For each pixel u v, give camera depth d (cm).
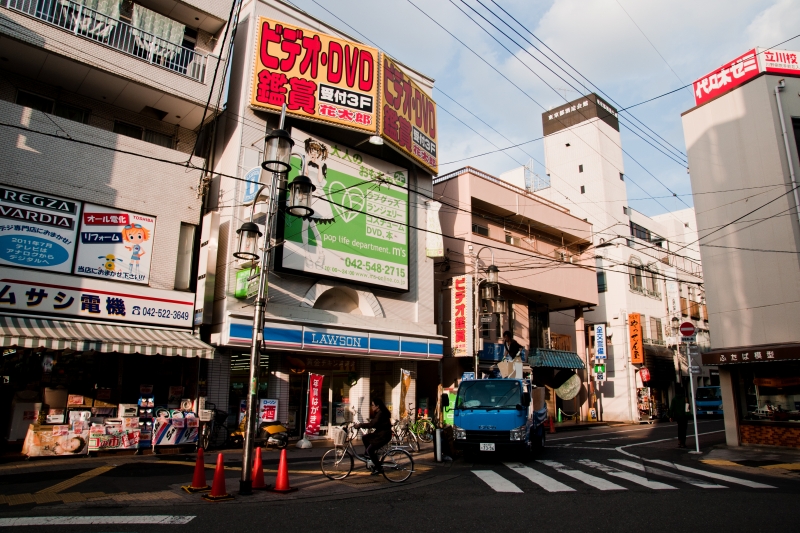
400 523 659
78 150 1336
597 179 3503
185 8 1612
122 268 1364
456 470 1152
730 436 1574
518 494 855
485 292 2152
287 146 957
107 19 1438
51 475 956
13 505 721
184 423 1332
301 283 1655
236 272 1505
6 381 1238
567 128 3728
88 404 1320
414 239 2080
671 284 3750
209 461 1207
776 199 1531
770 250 1528
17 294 1179
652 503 772
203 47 1711
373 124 1795
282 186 1547
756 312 1541
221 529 615
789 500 790
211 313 1477
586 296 2906
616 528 632
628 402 3078
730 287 1619
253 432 867
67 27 1395
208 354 1330
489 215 2548
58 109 1473
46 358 1277
